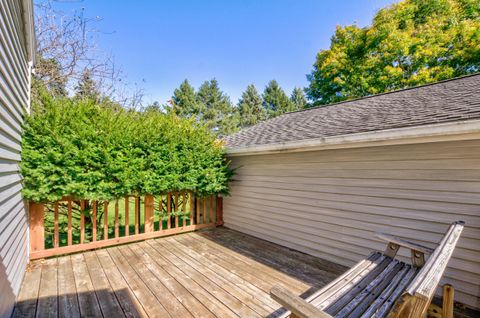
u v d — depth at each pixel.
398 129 2.76
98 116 4.14
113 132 4.12
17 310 2.52
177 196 5.27
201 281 3.17
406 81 12.04
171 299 2.74
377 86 12.70
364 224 3.51
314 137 3.77
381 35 12.51
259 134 5.95
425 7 12.09
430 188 2.92
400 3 12.48
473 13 11.33
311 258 4.02
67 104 3.96
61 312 2.50
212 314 2.47
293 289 2.98
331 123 4.48
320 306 1.70
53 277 3.25
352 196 3.64
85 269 3.51
